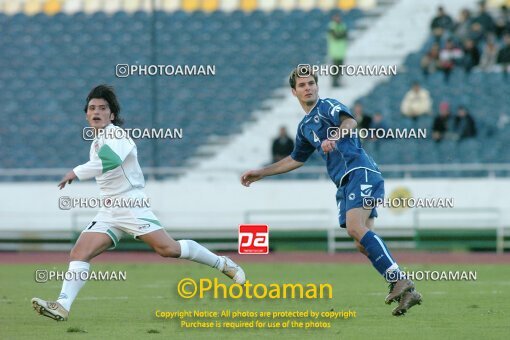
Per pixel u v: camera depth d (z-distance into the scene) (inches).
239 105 3934.5
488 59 3887.8
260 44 4192.9
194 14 4347.9
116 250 3208.7
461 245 3139.8
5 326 1291.8
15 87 4141.2
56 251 3289.9
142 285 2020.2
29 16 4431.6
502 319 1366.9
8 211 3314.5
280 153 3292.3
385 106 3814.0
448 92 3843.5
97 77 4143.7
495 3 4138.8
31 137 3944.4
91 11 4431.6
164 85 4028.1
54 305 1288.1
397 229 3159.5
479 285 1974.7
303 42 4183.1
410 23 4141.2
